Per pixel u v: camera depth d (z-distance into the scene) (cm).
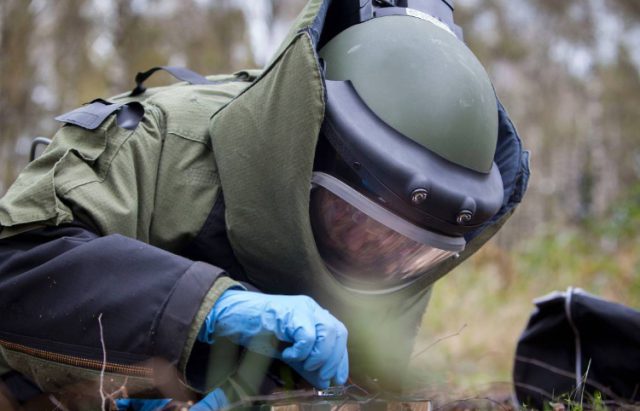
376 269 192
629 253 752
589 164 1030
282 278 190
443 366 392
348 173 179
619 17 1070
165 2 698
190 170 196
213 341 169
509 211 211
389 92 178
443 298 621
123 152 191
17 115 670
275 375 189
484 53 990
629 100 1053
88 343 164
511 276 704
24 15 668
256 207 185
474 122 179
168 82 684
